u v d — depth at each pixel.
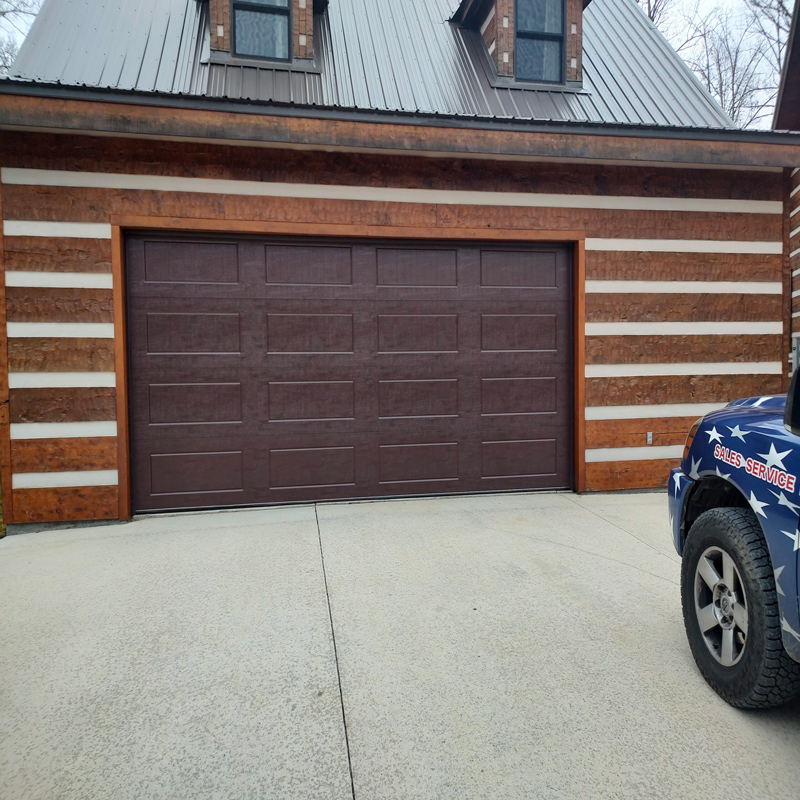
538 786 1.60
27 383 4.16
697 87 5.98
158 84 4.47
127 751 1.75
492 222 4.76
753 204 5.13
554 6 5.77
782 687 1.75
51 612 2.75
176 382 4.47
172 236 4.41
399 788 1.59
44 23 4.86
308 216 4.48
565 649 2.36
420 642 2.43
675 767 1.67
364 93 4.97
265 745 1.78
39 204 4.10
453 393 4.89
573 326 5.01
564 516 4.32
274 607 2.78
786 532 1.68
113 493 4.30
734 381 5.16
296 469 4.68
